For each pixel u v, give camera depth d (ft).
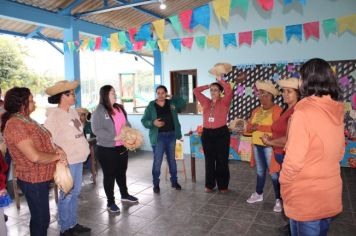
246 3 9.12
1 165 6.21
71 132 8.57
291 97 8.44
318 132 4.35
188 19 10.50
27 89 6.86
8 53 23.58
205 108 12.68
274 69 18.26
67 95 8.54
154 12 21.83
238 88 19.33
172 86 21.86
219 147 12.54
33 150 6.38
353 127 16.49
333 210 4.58
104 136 10.48
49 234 9.41
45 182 6.96
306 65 4.65
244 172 15.98
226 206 11.31
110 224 10.00
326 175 4.48
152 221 10.17
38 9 17.34
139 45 15.38
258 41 18.75
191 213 10.75
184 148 21.40
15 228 10.02
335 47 16.87
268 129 10.60
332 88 4.47
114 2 19.35
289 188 4.72
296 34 13.21
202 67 20.65
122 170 11.63
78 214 10.87
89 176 16.08
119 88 25.49
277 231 9.19
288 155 4.48
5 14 15.65
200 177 15.40
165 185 14.10
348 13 16.40
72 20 19.48
